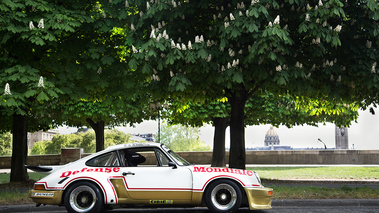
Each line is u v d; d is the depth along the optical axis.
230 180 8.56
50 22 12.71
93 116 25.64
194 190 8.47
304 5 12.48
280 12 12.36
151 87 14.14
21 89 12.69
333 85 13.20
